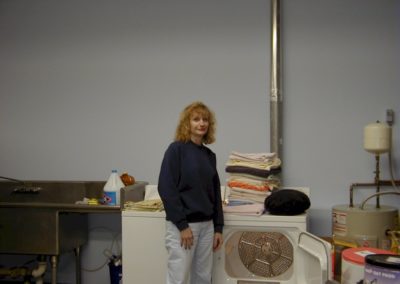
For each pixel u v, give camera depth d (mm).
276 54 3123
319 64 3160
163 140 3387
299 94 3189
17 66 3590
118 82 3451
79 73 3508
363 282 1750
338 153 3141
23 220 2859
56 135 3551
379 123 2832
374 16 3092
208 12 3305
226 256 2637
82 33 3496
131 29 3422
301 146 3189
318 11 3156
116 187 2955
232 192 2730
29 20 3570
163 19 3373
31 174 3572
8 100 3600
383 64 3082
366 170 3104
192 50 3334
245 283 2625
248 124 3256
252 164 2678
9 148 3611
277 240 2662
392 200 3055
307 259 2311
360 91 3113
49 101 3561
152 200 2770
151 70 3398
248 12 3242
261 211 2508
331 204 3146
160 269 2566
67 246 3020
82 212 2916
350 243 2406
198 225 2287
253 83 3244
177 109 3361
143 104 3414
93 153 3494
